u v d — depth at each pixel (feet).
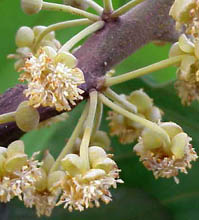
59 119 0.71
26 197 0.61
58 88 0.59
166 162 0.63
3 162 0.60
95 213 0.86
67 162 0.59
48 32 0.68
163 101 0.86
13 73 0.82
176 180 0.63
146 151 0.63
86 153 0.60
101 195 0.59
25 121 0.61
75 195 0.59
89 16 0.66
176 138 0.62
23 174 0.60
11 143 0.61
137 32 0.67
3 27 0.81
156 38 0.69
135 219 0.87
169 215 0.89
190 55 0.63
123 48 0.66
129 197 0.88
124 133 0.73
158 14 0.68
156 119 0.72
